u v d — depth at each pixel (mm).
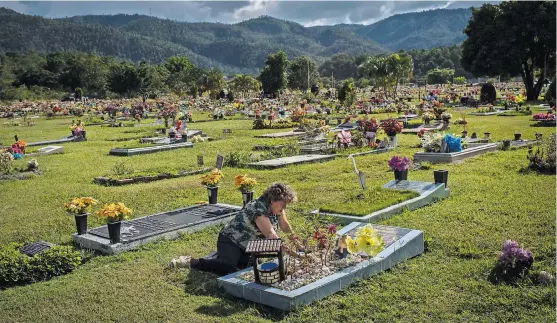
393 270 7066
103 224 10344
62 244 9172
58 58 111688
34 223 10672
